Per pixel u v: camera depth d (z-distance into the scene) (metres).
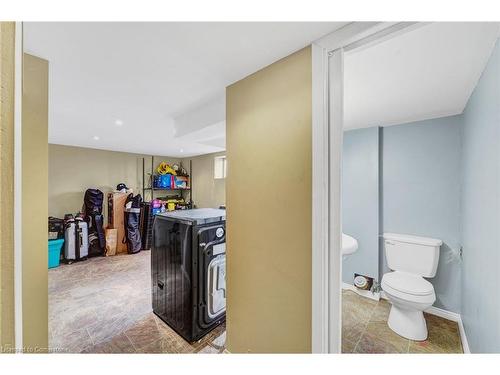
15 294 0.35
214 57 1.22
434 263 2.08
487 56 1.18
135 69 1.36
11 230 0.35
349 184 2.67
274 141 1.25
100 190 4.40
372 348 1.74
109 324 2.04
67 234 3.69
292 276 1.17
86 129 2.83
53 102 1.91
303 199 1.12
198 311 1.83
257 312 1.34
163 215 2.15
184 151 4.69
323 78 1.04
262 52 1.17
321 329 1.05
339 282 1.05
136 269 3.45
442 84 1.52
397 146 2.43
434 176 2.21
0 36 0.34
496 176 1.05
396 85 1.55
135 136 3.23
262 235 1.31
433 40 1.07
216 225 1.99
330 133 1.05
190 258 1.81
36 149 1.17
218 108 1.82
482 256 1.30
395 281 1.99
